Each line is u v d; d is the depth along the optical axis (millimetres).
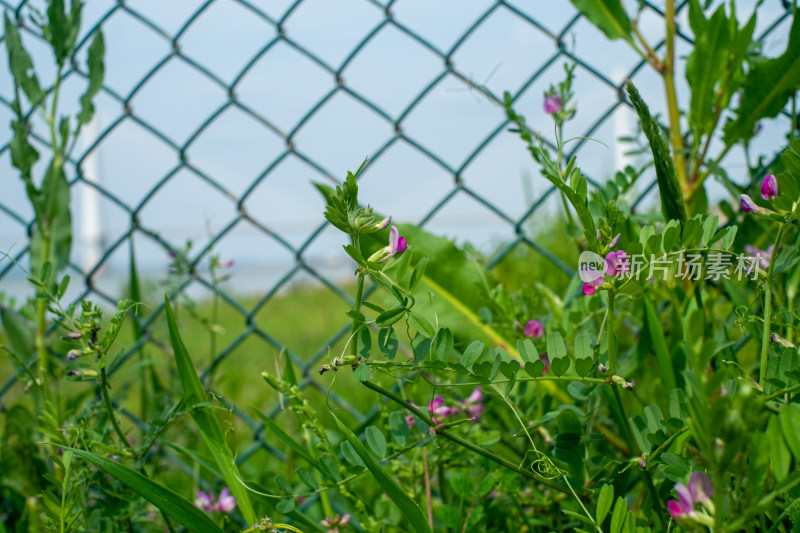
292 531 972
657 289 1038
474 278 1075
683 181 1081
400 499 922
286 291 3213
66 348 1097
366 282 1100
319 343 1738
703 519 750
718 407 668
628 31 1098
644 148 1104
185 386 962
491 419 1067
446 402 1021
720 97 1068
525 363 924
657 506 933
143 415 1111
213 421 965
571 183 922
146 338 1120
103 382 972
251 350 1692
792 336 974
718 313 1110
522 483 1033
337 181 1129
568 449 962
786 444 763
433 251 1077
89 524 986
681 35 1102
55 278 1103
